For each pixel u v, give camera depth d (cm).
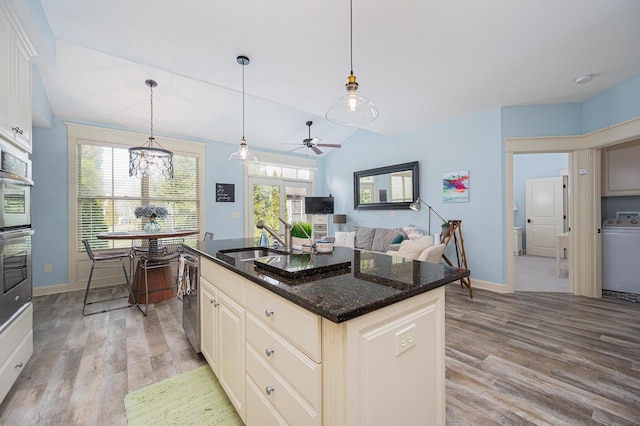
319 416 85
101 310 304
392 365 96
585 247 343
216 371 166
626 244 330
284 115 464
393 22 196
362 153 562
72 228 378
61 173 372
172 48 228
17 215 172
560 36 212
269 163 577
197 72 266
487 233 370
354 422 82
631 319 270
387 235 479
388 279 114
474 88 301
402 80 282
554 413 147
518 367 189
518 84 292
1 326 148
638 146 341
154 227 348
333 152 637
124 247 412
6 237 151
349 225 595
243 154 292
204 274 190
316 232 630
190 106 398
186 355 209
